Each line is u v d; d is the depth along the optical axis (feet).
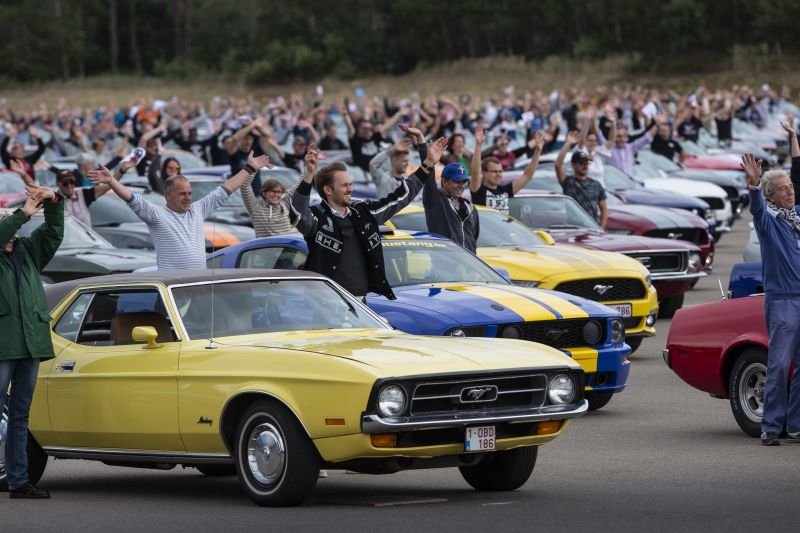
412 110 448.65
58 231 93.35
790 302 104.58
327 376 82.58
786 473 95.30
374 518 82.07
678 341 116.16
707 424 118.93
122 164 153.89
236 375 86.17
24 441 93.97
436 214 140.77
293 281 97.04
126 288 95.71
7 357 91.30
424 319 116.37
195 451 89.25
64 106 479.41
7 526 83.97
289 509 85.51
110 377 92.63
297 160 264.52
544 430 88.28
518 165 255.50
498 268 149.18
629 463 101.14
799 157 125.49
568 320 121.19
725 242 302.66
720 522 79.05
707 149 411.54
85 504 92.17
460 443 84.64
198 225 119.96
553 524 79.41
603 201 202.08
